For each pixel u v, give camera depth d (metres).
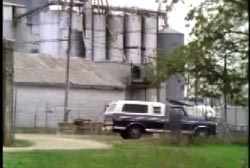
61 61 59.81
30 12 65.44
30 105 53.56
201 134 36.34
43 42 68.69
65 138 35.84
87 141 33.25
